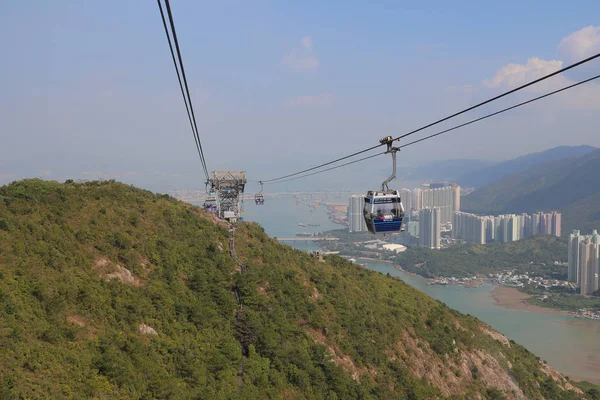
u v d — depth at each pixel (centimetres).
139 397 2728
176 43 1639
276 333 4444
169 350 3362
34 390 2258
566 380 8781
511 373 7238
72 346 2733
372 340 5638
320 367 4459
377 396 4738
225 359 3638
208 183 7244
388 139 2864
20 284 2900
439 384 5781
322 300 5644
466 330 7612
